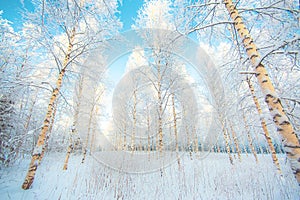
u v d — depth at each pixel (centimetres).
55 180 557
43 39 549
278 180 467
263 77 295
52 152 1355
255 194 420
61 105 770
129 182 545
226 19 491
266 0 381
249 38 334
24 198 394
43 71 640
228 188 468
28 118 781
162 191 477
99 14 609
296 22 303
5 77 539
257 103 595
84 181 557
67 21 575
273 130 859
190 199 428
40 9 531
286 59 382
